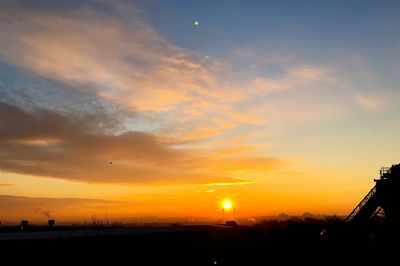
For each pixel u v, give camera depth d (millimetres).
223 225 60969
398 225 38344
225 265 47438
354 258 40125
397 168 39625
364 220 40531
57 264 29688
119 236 35625
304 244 51031
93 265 32281
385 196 39625
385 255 38500
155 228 46062
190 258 42781
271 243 54594
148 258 37562
